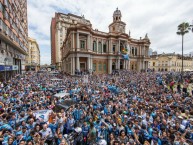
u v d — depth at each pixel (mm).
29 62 98062
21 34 43906
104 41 51469
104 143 6094
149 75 38531
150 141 6348
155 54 96688
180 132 6609
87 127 7059
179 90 18484
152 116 8484
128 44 56844
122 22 59375
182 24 37500
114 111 9891
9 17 27891
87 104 11016
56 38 102688
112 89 18312
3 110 8492
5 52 26672
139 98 13328
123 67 54750
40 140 5480
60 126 7129
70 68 44875
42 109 9555
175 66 84812
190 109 9398
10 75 32125
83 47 44156
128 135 6500
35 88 16984
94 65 48781
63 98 12773
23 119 7422
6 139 5480
